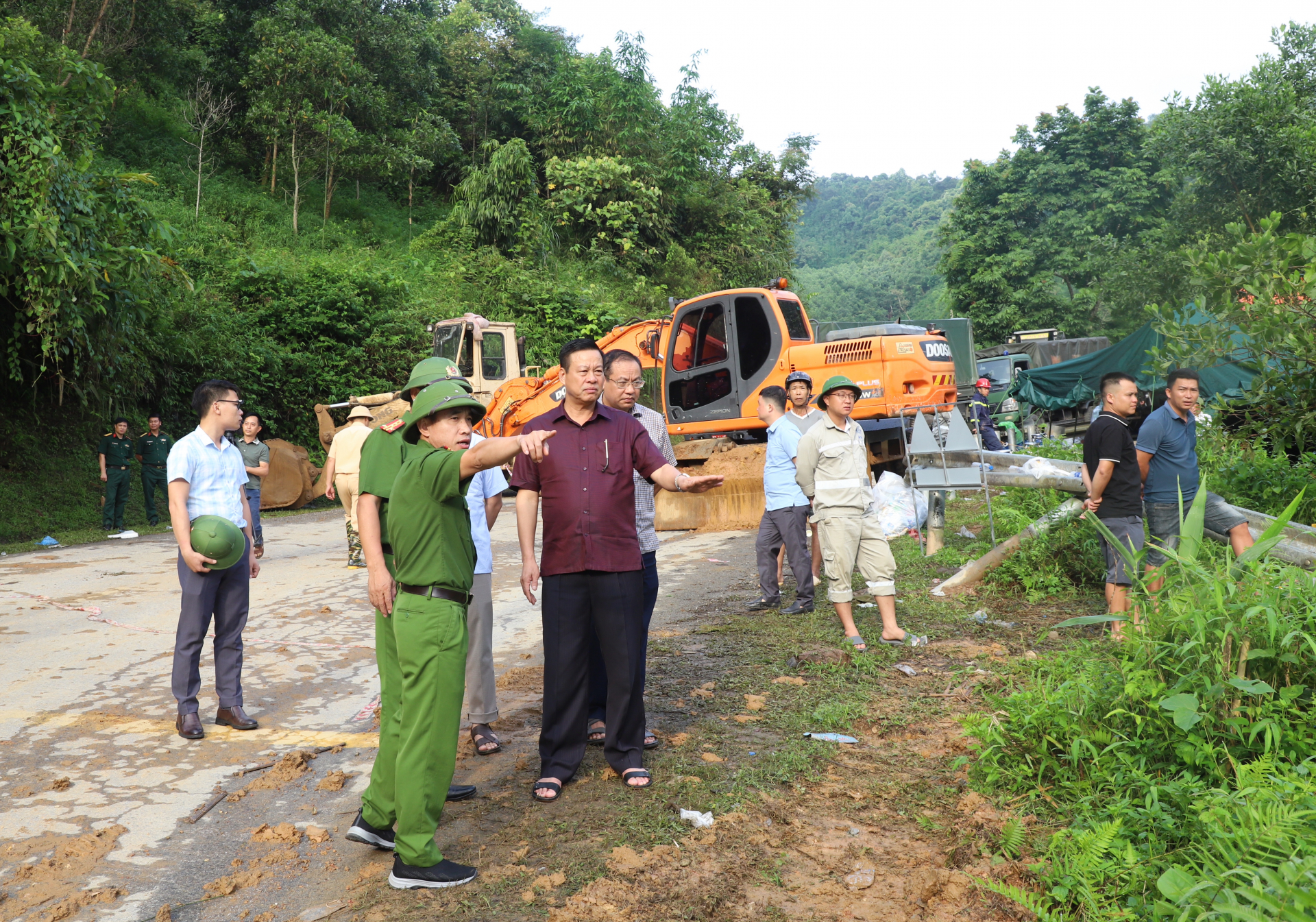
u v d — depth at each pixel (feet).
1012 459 24.88
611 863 10.21
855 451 19.03
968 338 67.15
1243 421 32.55
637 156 114.32
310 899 9.78
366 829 10.84
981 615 20.98
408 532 10.21
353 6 106.93
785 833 10.95
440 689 10.03
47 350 43.65
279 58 96.99
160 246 51.75
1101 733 11.58
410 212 110.73
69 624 23.50
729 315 38.55
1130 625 12.76
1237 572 12.29
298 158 99.91
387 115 110.22
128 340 50.47
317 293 69.26
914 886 9.61
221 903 9.71
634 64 115.96
